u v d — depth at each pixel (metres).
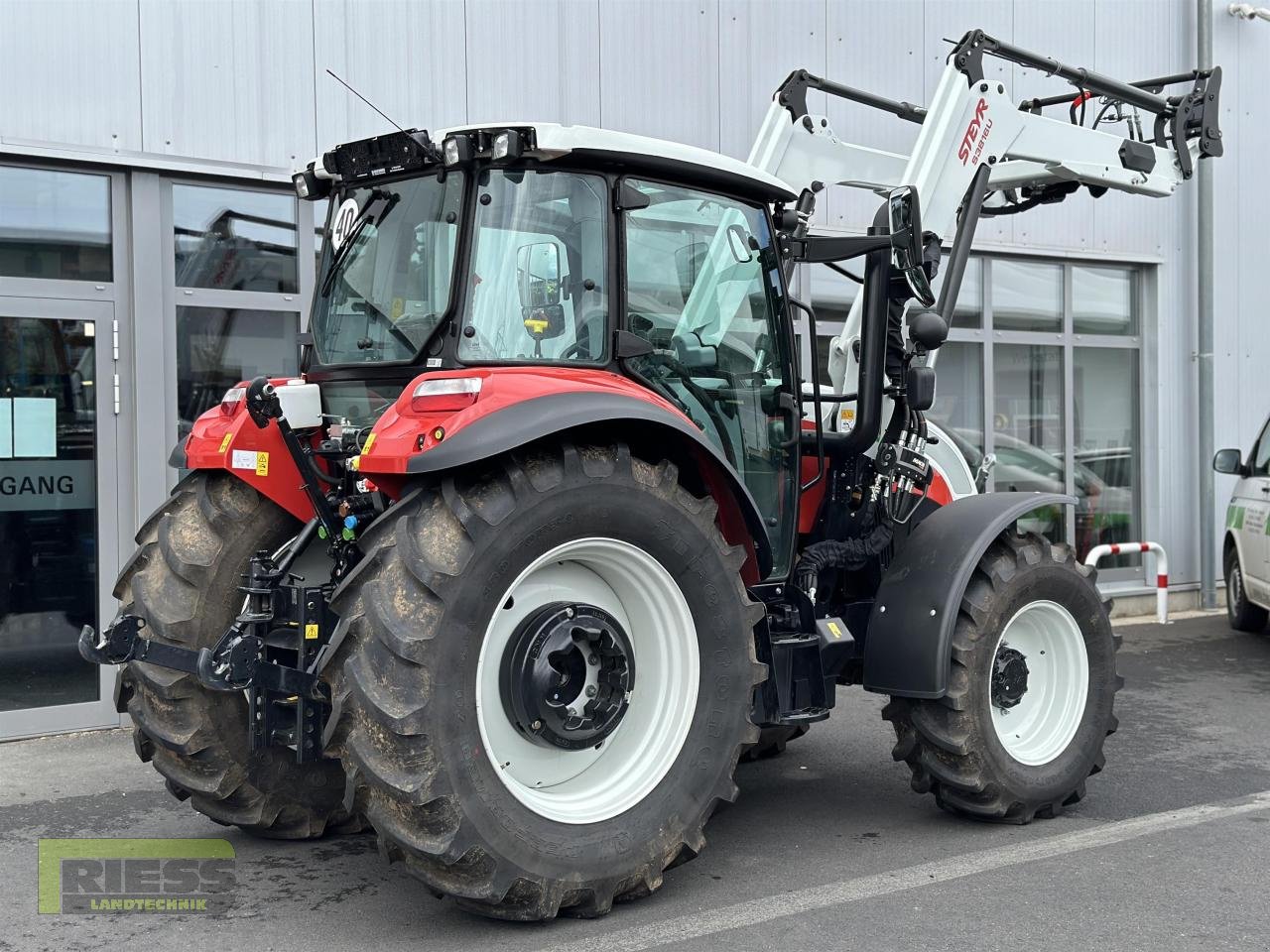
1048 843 4.18
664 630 3.64
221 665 3.33
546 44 7.09
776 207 4.40
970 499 4.55
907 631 4.21
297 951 3.29
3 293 5.76
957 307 9.06
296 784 4.16
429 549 3.18
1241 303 10.14
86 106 5.85
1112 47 9.42
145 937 3.40
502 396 3.27
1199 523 10.10
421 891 3.78
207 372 6.30
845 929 3.38
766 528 4.16
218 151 6.21
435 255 3.64
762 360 4.24
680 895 3.69
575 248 3.67
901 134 8.48
